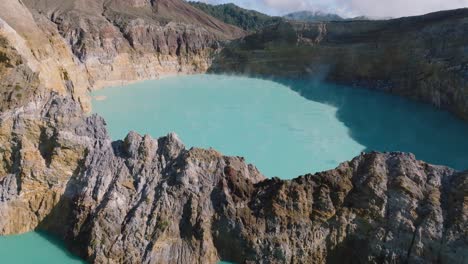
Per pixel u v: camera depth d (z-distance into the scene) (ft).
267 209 74.23
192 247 72.74
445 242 67.00
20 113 79.25
